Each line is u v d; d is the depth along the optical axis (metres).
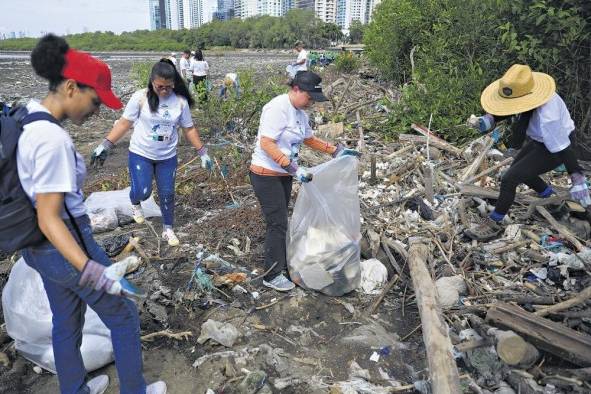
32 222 1.90
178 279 3.78
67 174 1.84
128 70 25.52
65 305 2.23
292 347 3.07
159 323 3.27
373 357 2.96
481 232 4.19
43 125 1.81
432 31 10.76
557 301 3.32
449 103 6.99
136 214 4.46
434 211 4.69
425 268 3.41
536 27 6.04
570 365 2.76
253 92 8.42
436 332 2.71
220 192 5.59
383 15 12.81
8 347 3.03
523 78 3.57
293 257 3.61
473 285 3.51
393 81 12.29
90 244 2.14
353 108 9.36
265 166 3.29
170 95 3.86
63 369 2.37
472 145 6.18
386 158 6.28
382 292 3.54
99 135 8.92
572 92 5.86
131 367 2.36
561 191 4.70
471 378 2.68
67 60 1.89
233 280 3.71
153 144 3.93
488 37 6.93
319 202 3.43
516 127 3.81
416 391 2.65
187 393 2.71
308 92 3.10
